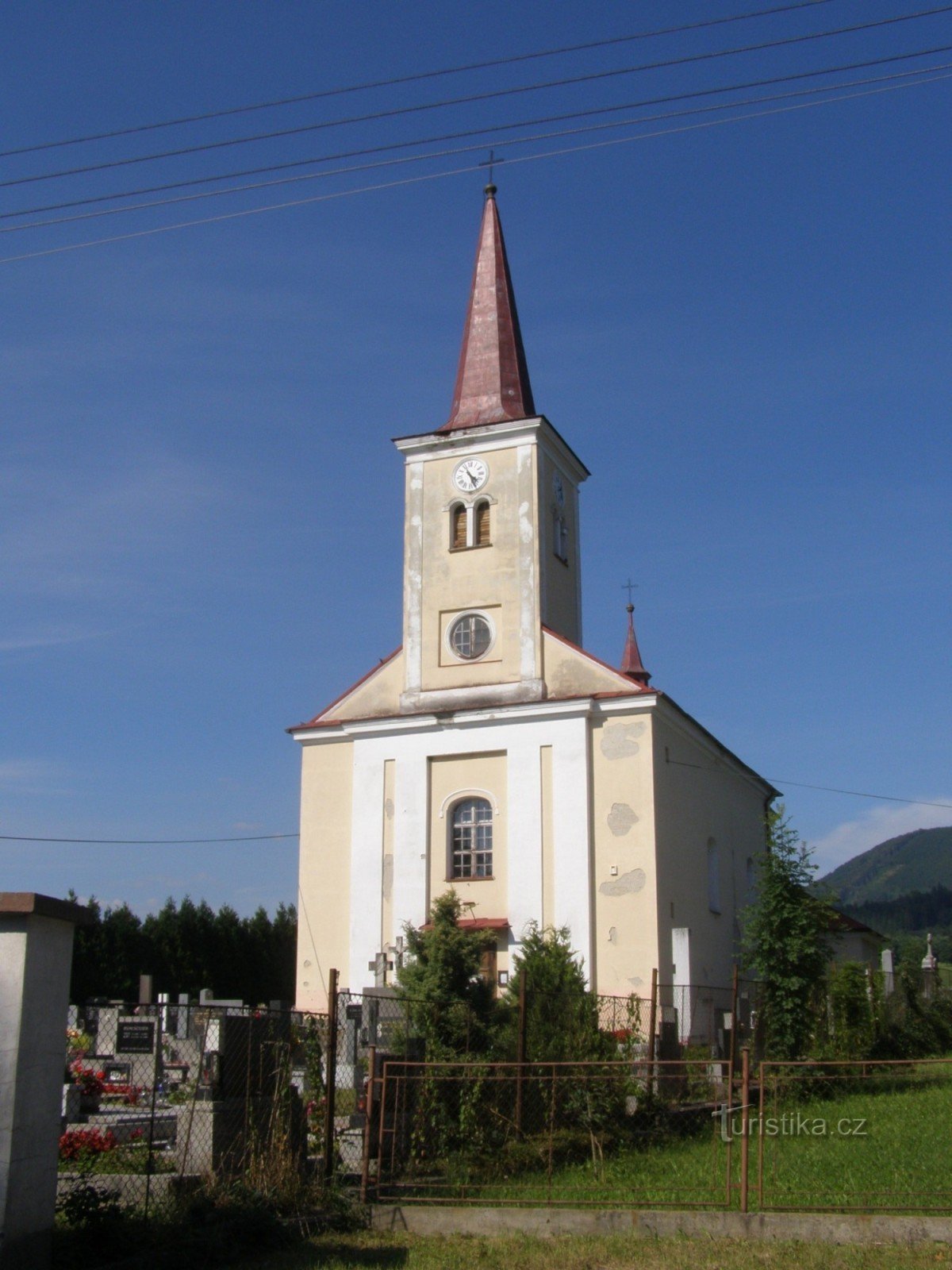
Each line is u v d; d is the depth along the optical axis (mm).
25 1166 11305
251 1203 14312
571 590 42094
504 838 36438
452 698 38312
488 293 43781
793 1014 28062
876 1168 16469
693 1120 20906
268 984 56188
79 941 48781
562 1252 13242
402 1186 16062
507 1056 19766
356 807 38125
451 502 40375
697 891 38219
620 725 36094
